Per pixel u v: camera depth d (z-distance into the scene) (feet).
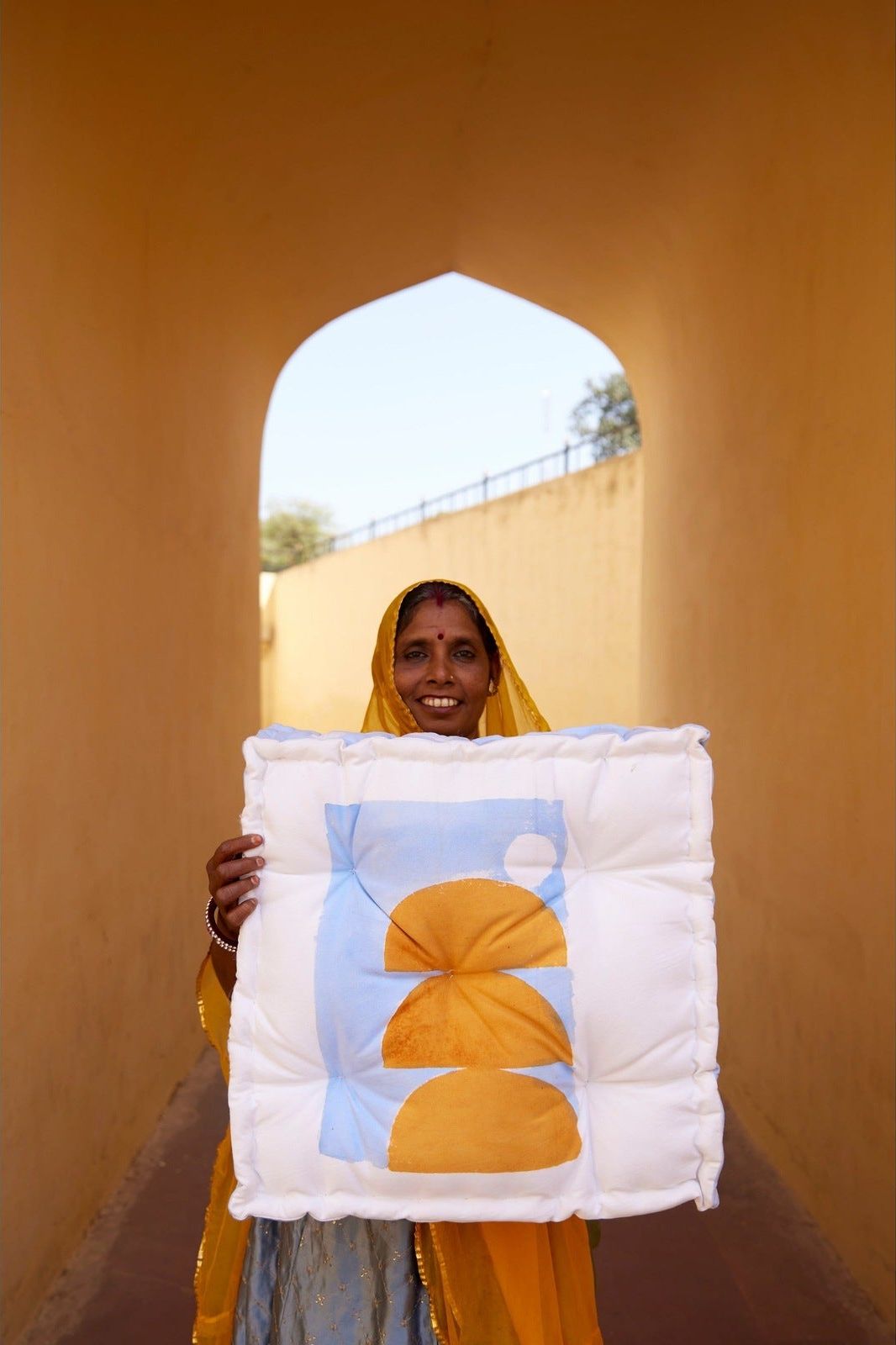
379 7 10.17
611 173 13.25
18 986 7.84
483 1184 4.21
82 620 9.37
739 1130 11.65
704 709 13.51
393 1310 4.40
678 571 14.97
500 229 15.46
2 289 7.64
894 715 7.95
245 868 4.38
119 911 10.43
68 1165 8.93
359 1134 4.26
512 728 5.95
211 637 14.38
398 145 12.94
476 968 4.36
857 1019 8.62
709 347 13.29
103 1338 7.92
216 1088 12.64
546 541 30.63
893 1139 7.93
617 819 4.42
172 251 11.87
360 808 4.42
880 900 8.19
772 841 10.90
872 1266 8.34
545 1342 4.44
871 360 8.43
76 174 9.02
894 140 7.90
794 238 10.12
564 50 11.09
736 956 12.12
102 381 9.88
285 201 13.28
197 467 13.48
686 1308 8.38
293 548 93.81
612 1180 4.28
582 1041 4.30
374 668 5.98
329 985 4.29
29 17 7.64
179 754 12.80
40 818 8.34
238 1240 4.93
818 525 9.61
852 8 8.30
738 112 10.81
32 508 8.21
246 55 10.28
